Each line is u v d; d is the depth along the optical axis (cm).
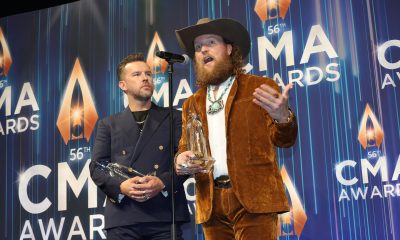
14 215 443
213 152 267
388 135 365
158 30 436
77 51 454
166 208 318
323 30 392
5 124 462
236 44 305
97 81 443
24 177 446
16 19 478
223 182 262
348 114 376
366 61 379
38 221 436
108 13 452
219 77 283
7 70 470
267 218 254
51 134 447
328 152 376
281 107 238
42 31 468
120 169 323
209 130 272
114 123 343
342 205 367
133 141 333
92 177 329
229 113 266
